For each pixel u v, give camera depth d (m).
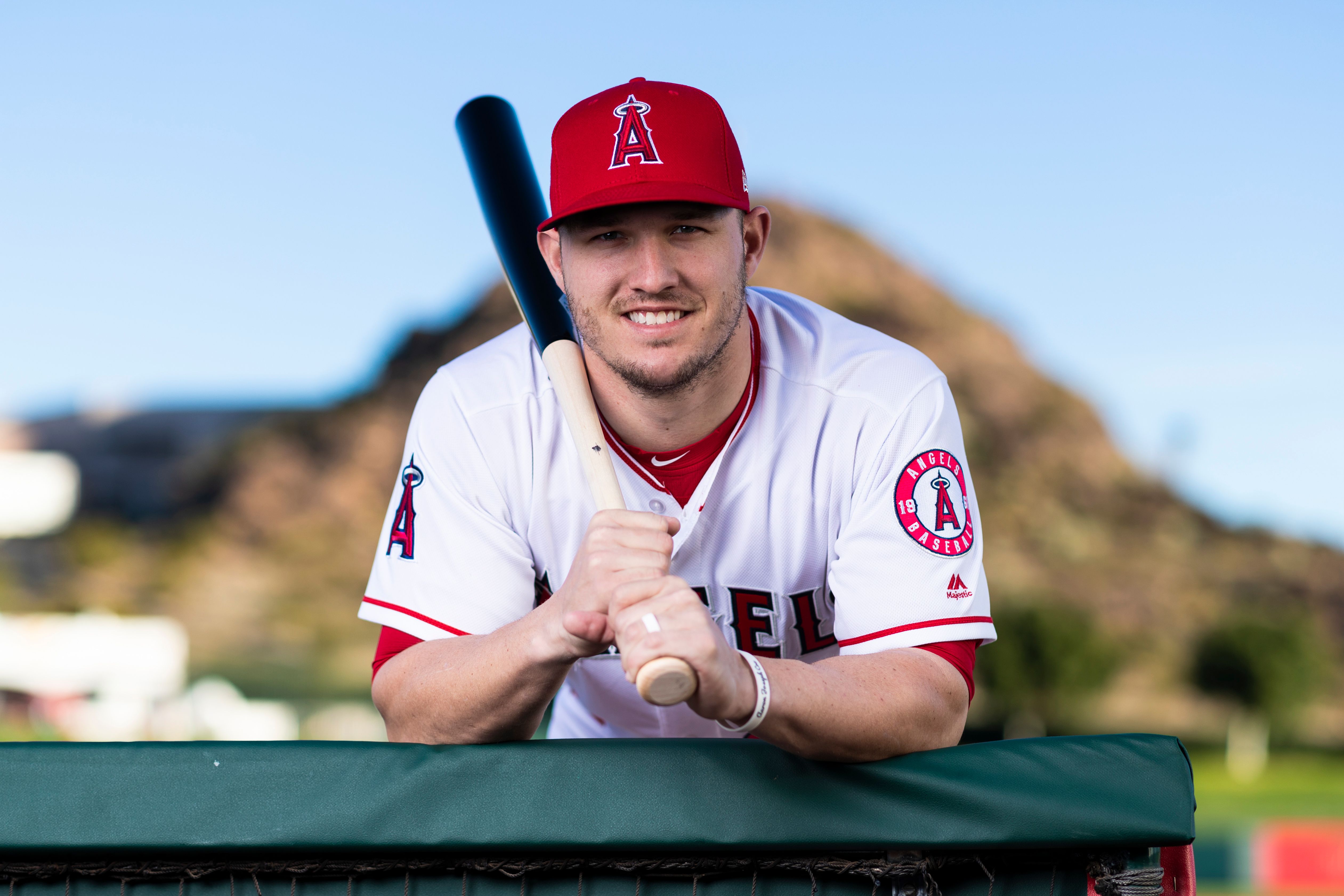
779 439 2.02
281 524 56.03
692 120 1.75
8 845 1.46
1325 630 55.12
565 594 1.55
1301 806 29.59
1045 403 66.19
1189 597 56.41
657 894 1.45
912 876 1.41
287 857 1.46
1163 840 1.41
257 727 39.62
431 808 1.45
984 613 1.84
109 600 49.44
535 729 1.74
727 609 2.14
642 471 2.04
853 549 1.91
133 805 1.46
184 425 60.47
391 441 59.41
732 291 1.77
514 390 2.06
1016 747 1.45
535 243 2.25
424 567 1.98
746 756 1.45
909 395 1.97
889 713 1.51
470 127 2.50
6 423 60.03
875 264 70.56
